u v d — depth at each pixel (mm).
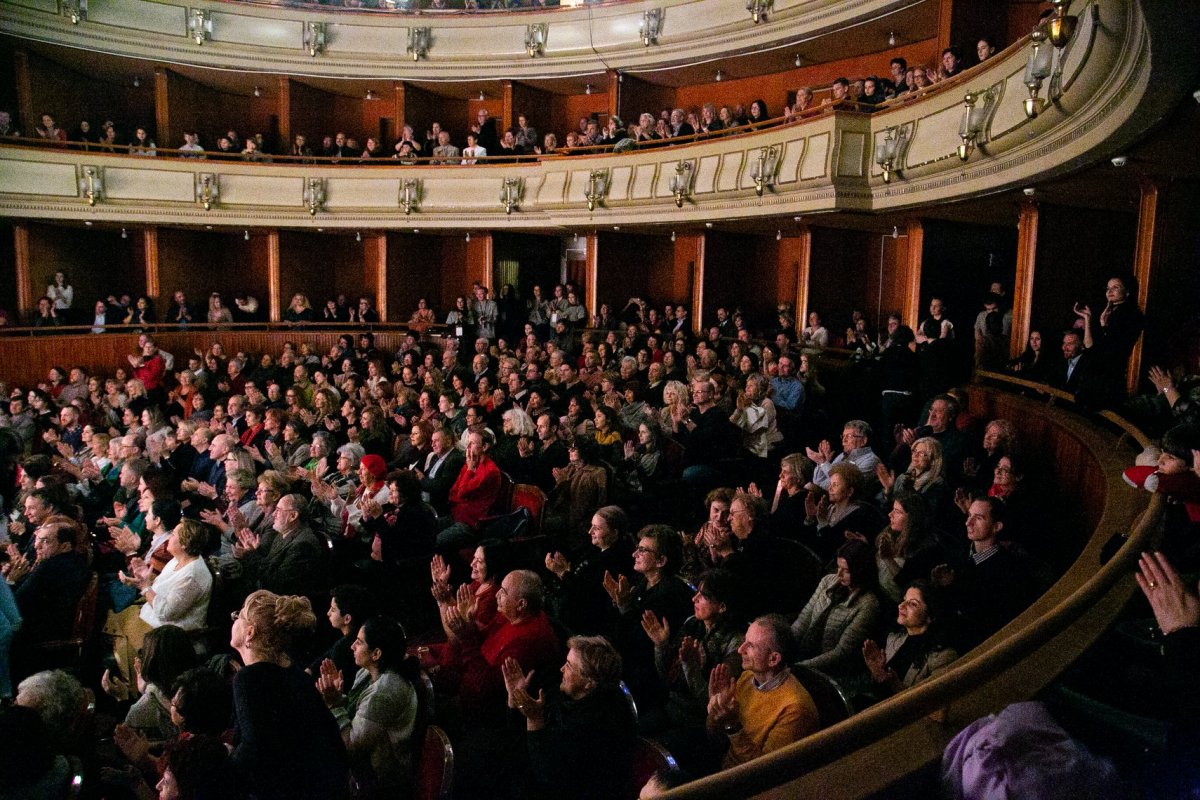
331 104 21625
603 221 16734
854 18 14547
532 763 3660
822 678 3703
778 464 8992
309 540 5938
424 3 19875
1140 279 8383
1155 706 3086
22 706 3502
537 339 17953
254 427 10023
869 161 12438
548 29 19109
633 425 9828
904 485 5629
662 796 2006
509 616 4570
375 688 3936
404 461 9156
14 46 18391
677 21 17578
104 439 9867
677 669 4320
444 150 19156
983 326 11023
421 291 21750
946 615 4086
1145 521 3314
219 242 21438
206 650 5582
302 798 3295
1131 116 6023
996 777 2186
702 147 14938
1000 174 9367
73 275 19750
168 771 3262
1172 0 4391
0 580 5137
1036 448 7668
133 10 18734
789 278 17469
